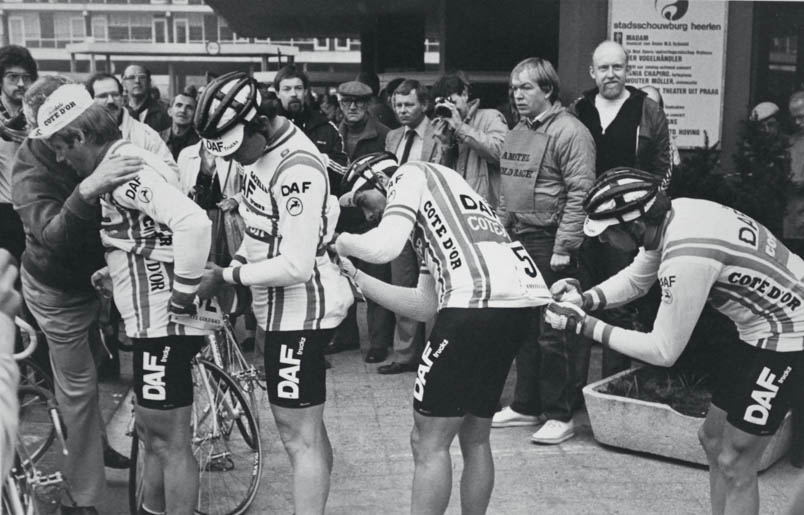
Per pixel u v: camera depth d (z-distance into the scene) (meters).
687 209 3.23
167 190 3.11
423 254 3.51
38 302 3.70
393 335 7.27
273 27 16.70
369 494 4.31
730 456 3.32
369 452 4.85
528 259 3.47
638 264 3.55
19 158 3.58
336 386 6.04
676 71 6.64
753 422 3.25
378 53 14.74
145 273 3.24
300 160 3.15
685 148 6.71
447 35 11.96
